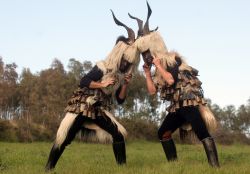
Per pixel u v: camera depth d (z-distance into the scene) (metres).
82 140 7.90
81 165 8.34
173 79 7.33
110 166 7.75
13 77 68.25
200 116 7.36
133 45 7.64
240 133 64.75
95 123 7.71
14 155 12.81
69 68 64.81
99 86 7.48
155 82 7.75
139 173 6.71
